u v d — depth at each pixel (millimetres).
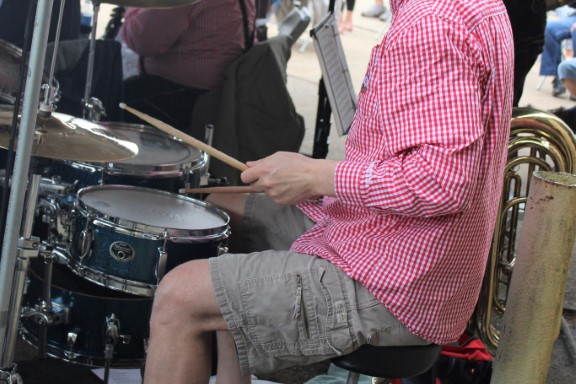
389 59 2258
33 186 2461
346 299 2406
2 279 2346
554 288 2600
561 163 2900
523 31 3984
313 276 2422
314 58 9344
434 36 2193
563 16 9078
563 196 2521
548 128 2883
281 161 2438
